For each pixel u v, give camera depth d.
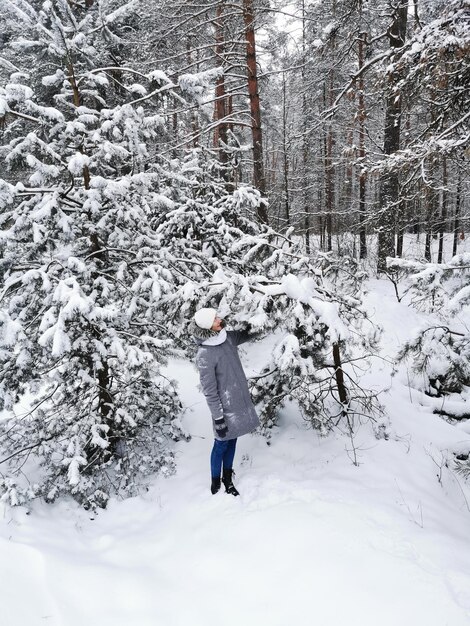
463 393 6.05
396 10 9.55
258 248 5.22
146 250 4.11
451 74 4.71
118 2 4.96
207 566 2.67
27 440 3.80
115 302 4.22
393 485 3.33
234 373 3.36
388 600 2.20
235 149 8.87
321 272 4.42
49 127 3.61
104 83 3.65
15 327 3.06
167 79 3.82
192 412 5.23
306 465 3.73
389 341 7.70
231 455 3.41
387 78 5.92
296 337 3.79
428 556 2.48
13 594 2.38
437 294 4.11
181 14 10.70
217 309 3.91
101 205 3.73
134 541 3.11
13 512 3.13
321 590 2.32
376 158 12.20
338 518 2.87
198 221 7.10
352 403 4.51
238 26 11.10
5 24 3.60
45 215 3.32
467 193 13.05
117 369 3.97
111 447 4.14
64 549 2.91
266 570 2.54
